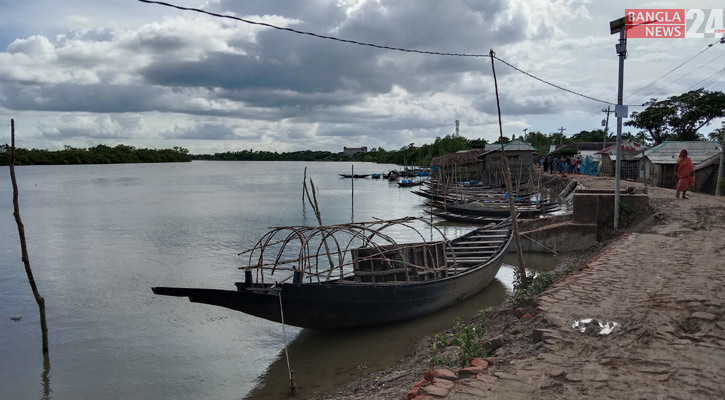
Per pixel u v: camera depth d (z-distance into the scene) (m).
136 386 9.89
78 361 11.17
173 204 48.16
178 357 11.28
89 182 86.75
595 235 18.92
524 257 19.73
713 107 50.28
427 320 12.88
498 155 53.66
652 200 21.41
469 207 33.38
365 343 11.45
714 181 28.06
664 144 35.34
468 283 14.20
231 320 13.78
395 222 13.89
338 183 81.50
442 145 95.19
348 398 7.46
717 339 6.53
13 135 11.68
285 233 29.59
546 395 5.37
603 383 5.54
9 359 11.30
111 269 20.39
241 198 54.66
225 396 9.36
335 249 23.77
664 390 5.25
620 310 7.92
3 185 77.94
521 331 7.85
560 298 8.81
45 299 16.11
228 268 20.31
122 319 14.02
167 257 22.75
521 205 33.69
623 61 16.55
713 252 11.91
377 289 11.74
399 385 7.50
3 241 27.58
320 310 11.35
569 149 71.88
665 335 6.78
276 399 8.95
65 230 31.48
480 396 5.45
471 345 7.32
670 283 9.30
